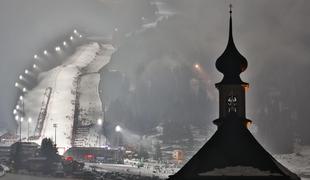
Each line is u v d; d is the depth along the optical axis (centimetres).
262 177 7625
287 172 7988
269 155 7912
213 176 7694
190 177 7756
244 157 7788
